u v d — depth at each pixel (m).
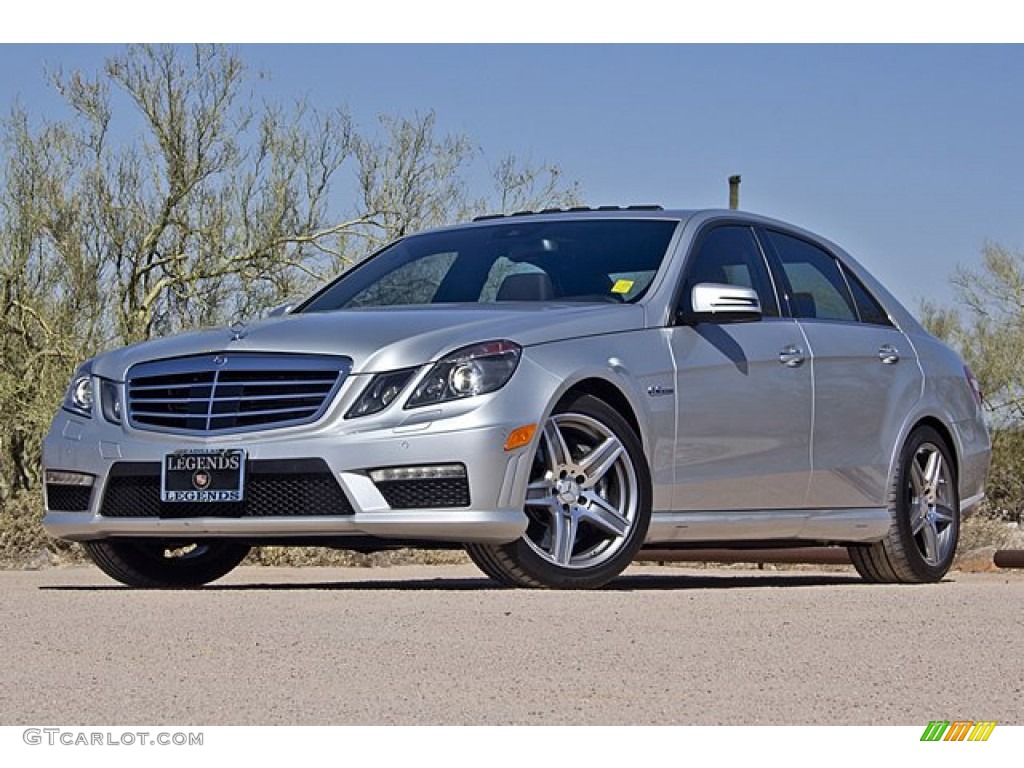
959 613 5.33
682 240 7.29
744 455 7.13
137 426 6.52
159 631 4.71
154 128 22.47
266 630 4.70
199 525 6.30
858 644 4.54
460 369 6.13
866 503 7.80
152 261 22.95
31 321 22.78
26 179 22.59
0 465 22.59
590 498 6.45
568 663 4.13
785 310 7.62
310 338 6.34
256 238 22.89
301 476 6.14
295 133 22.94
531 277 7.25
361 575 10.77
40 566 12.65
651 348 6.78
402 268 7.74
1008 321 33.91
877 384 7.89
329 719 3.41
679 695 3.71
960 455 8.45
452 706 3.56
